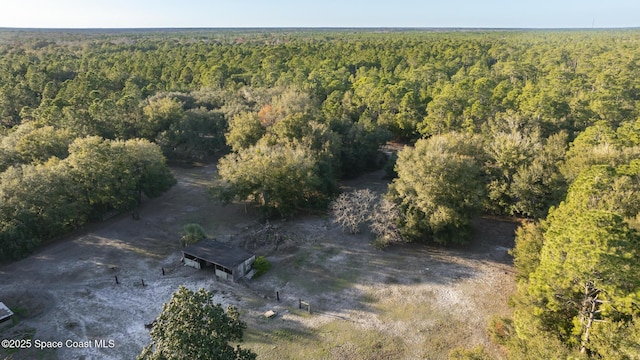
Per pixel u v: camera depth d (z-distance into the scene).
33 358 26.20
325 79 95.56
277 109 63.88
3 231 37.12
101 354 26.69
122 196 45.31
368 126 64.69
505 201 43.94
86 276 35.50
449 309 31.48
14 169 41.00
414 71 101.56
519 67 96.62
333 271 36.75
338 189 52.56
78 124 60.75
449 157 40.16
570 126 62.03
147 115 67.62
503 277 35.66
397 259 38.72
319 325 29.80
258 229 44.19
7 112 77.75
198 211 49.50
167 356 17.38
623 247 18.69
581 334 22.03
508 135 46.34
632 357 18.33
